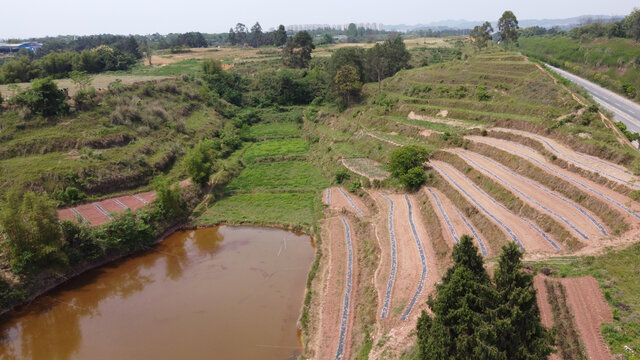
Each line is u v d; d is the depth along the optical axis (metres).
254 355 26.31
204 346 27.27
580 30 124.81
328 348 25.72
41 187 42.31
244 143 74.31
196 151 52.22
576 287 23.00
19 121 51.62
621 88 73.69
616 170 35.69
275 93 98.00
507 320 16.55
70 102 59.69
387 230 37.44
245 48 175.38
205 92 86.50
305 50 114.81
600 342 19.31
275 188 54.53
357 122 73.31
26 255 32.34
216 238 43.19
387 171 52.88
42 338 28.86
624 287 22.42
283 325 29.20
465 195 39.16
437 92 72.06
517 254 17.95
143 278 35.91
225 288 34.03
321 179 56.94
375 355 22.98
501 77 66.69
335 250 38.03
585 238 27.97
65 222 36.12
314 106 94.44
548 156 41.50
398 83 83.94
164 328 29.27
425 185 45.28
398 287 28.72
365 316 27.34
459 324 17.75
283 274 35.91
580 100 51.25
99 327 29.69
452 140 52.94
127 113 60.75
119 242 39.31
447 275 20.03
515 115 54.12
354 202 48.16
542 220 31.69
